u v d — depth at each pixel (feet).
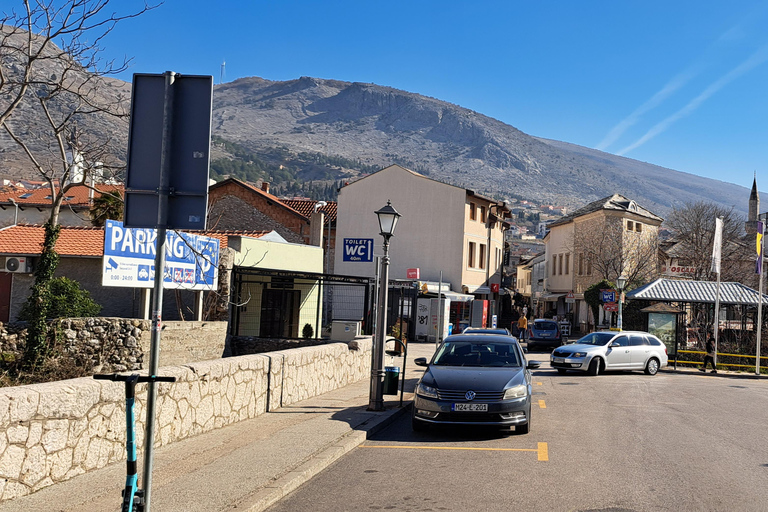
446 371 39.70
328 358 52.08
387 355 66.08
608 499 23.80
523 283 315.99
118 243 58.44
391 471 28.30
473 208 171.22
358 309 116.37
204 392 32.83
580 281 188.34
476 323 171.12
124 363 57.31
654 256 184.55
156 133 17.15
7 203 145.69
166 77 17.04
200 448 29.32
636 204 188.34
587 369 81.00
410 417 44.78
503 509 22.53
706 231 185.06
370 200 169.48
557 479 26.96
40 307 50.72
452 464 29.86
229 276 76.79
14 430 20.79
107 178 48.67
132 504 15.71
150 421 16.28
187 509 20.61
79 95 43.68
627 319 123.24
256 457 28.02
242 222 165.27
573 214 202.28
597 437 37.17
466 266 166.61
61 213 145.07
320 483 25.99
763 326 110.11
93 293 77.77
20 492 21.02
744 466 29.91
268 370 40.57
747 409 52.11
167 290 77.71
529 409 37.70
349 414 41.19
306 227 164.35
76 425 23.62
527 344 135.74
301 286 102.01
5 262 79.56
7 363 50.78
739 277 177.27
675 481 26.71
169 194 16.88
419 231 166.40
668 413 47.93
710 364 101.55
